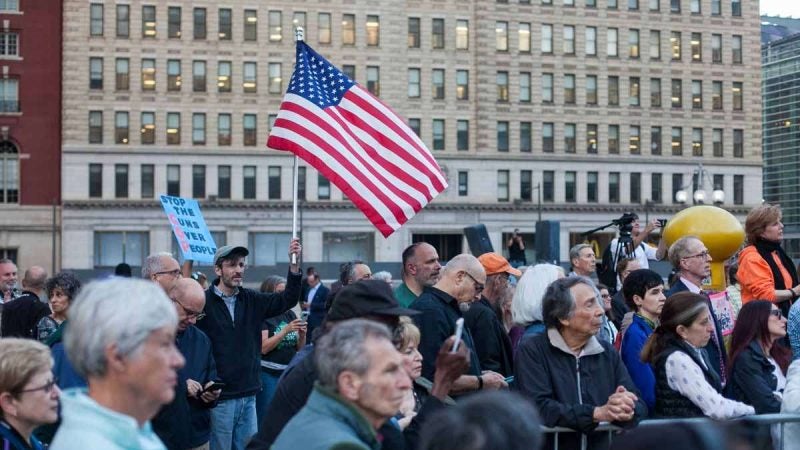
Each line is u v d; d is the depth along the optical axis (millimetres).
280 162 64562
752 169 73875
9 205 60469
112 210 61875
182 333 7969
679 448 2762
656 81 72062
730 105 73438
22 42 60750
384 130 11023
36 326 11070
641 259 14812
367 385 4156
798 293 10039
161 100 62906
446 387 5316
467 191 67875
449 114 67625
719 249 11570
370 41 66188
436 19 67562
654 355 7309
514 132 68875
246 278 56906
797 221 81625
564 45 70188
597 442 6781
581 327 6676
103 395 3598
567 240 69625
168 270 8383
